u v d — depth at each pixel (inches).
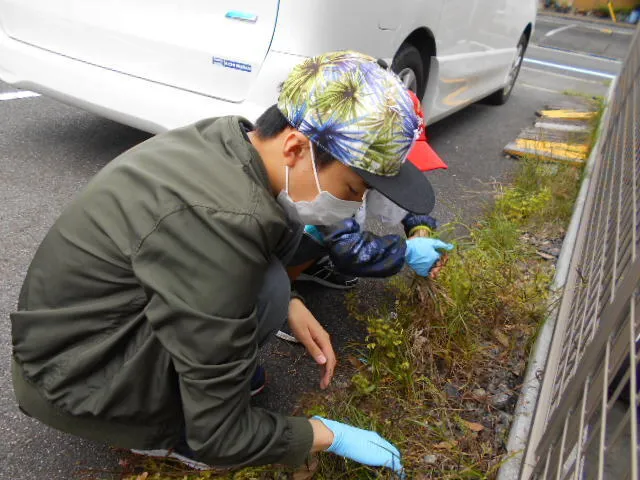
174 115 95.0
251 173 43.8
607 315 47.9
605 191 99.0
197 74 92.7
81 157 120.8
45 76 106.7
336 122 41.8
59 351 48.0
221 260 41.1
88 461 58.6
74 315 46.3
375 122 41.4
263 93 88.0
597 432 41.6
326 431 52.9
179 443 55.6
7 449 58.8
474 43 155.3
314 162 44.1
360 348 78.9
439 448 62.7
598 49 455.2
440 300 78.6
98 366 47.6
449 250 78.7
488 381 74.9
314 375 73.8
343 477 58.5
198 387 42.5
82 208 45.7
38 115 139.9
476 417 69.4
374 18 99.3
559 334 75.0
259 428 47.1
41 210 100.3
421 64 129.8
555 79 305.4
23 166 114.0
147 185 43.0
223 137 45.3
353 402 67.7
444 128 183.0
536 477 53.1
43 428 61.7
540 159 145.0
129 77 99.0
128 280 44.3
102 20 98.0
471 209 123.6
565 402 50.6
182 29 91.7
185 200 41.2
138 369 45.4
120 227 43.5
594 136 165.6
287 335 78.7
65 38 103.7
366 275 76.3
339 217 49.1
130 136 133.6
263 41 86.7
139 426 49.5
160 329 42.4
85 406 47.3
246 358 44.8
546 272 99.9
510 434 65.7
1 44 110.3
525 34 213.2
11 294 80.0
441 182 136.5
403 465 59.9
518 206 119.8
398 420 66.1
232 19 88.0
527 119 207.5
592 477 48.1
